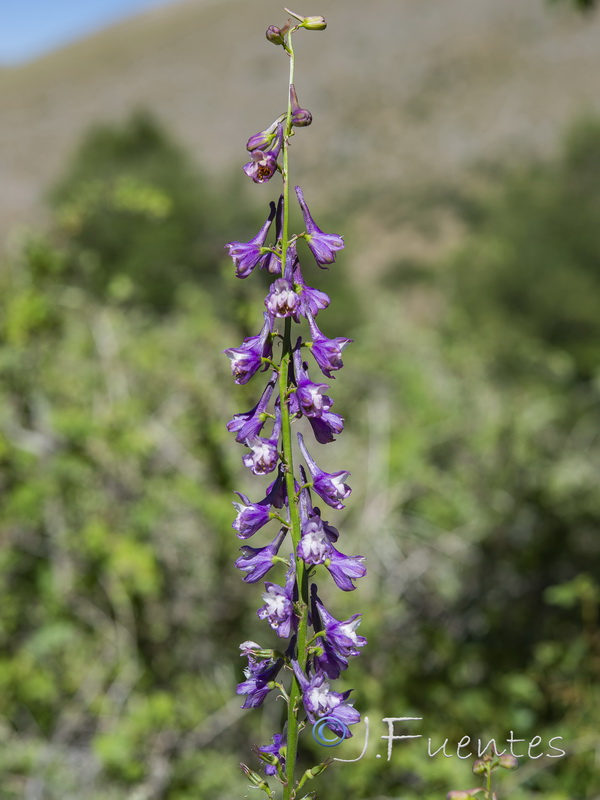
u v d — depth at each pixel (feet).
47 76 214.48
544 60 184.03
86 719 15.07
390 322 25.93
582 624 18.03
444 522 19.02
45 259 20.80
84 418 16.47
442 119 174.50
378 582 17.51
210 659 16.44
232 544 16.44
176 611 16.51
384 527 17.72
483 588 18.72
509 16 194.29
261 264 5.92
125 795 13.12
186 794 13.47
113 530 16.37
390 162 163.84
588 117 81.00
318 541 5.67
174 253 57.72
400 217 145.38
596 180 77.10
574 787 13.67
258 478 18.03
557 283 69.82
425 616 18.20
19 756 13.62
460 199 149.18
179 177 69.82
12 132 192.24
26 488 15.98
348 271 59.82
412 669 15.92
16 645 16.30
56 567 16.44
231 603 16.79
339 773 13.12
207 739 14.52
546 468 20.22
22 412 17.69
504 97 177.06
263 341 5.86
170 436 17.21
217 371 17.88
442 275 86.58
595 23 188.65
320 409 5.67
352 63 190.29
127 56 214.90
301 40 203.62
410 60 188.14
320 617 5.98
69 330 20.07
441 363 25.46
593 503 19.26
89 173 72.02
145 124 77.25
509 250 73.26
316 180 163.63
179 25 221.46
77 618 16.35
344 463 19.69
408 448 18.99
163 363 19.17
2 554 16.12
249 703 6.07
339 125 175.63
